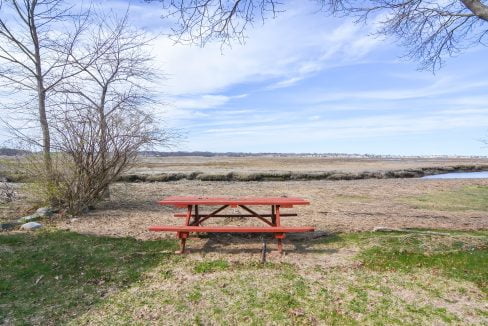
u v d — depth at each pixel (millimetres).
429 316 3865
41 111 9250
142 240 6664
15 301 4227
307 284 4684
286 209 10203
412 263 5461
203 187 16344
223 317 3830
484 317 3855
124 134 9141
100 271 5172
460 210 10414
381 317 3838
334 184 18703
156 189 15086
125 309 4020
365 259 5641
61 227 7484
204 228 5867
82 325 3682
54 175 8664
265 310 3977
